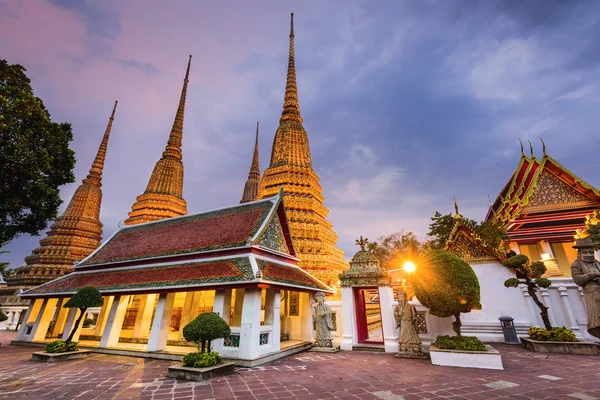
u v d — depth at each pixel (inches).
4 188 512.1
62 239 1192.2
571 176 721.6
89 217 1298.0
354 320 551.2
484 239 607.2
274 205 610.5
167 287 486.9
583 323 485.1
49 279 1068.5
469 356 365.4
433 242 778.8
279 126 1374.3
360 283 555.5
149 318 601.9
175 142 1497.3
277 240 612.7
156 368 394.3
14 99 530.0
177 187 1395.2
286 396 258.2
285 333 611.2
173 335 587.5
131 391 282.2
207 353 361.1
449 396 245.9
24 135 528.7
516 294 560.7
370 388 278.4
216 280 457.1
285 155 1228.5
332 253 1040.2
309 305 611.8
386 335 506.9
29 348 586.6
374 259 567.5
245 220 604.4
